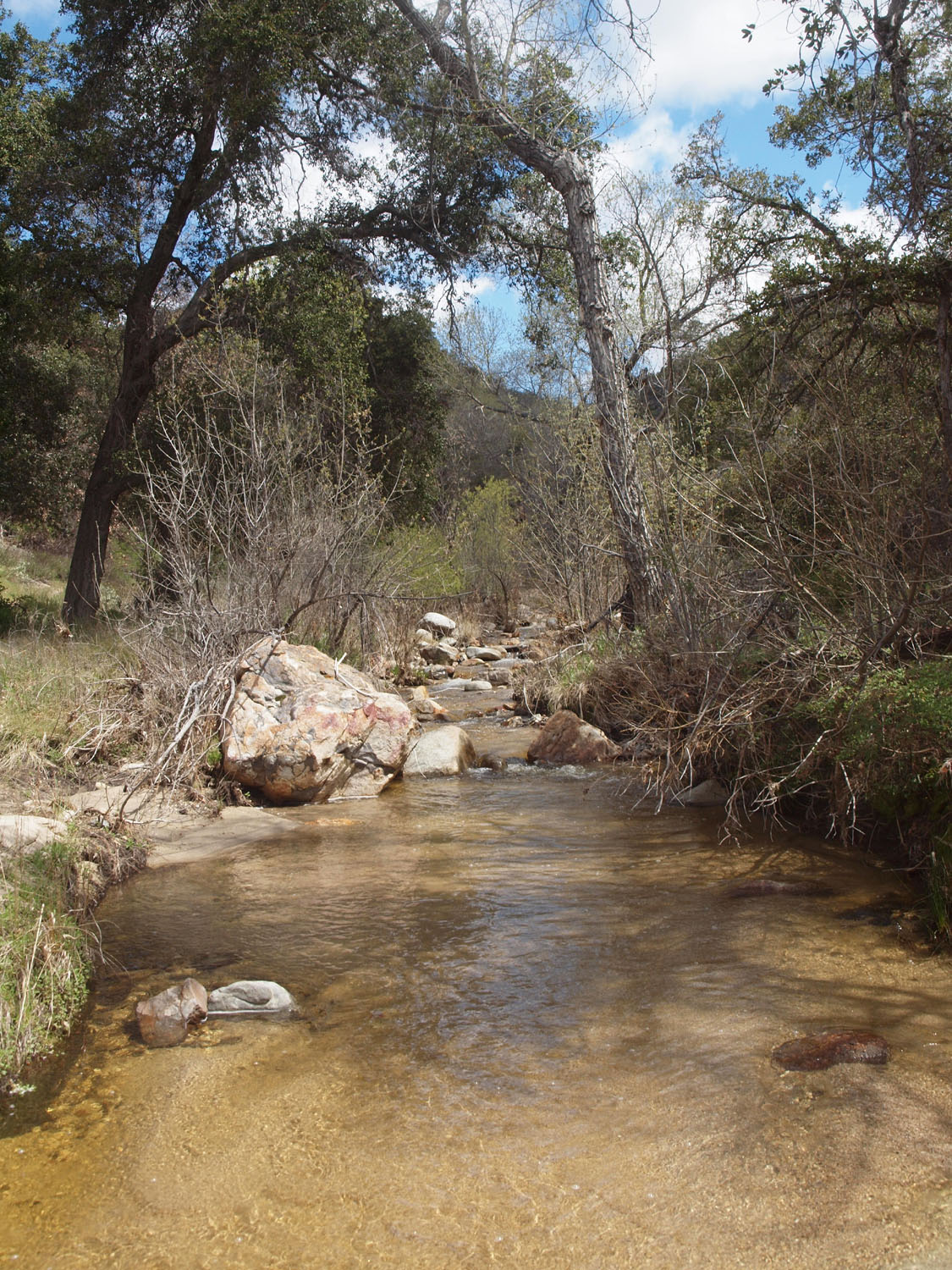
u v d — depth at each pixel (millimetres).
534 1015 3816
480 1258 2504
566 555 12867
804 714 6148
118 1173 2934
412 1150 2975
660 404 9148
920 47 9000
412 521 17609
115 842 5848
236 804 7234
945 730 5059
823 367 8648
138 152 15164
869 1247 2457
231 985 4027
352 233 16281
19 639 10883
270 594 9359
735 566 7383
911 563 5805
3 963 3752
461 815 6891
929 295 9359
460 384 25078
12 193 14945
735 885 5152
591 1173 2820
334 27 14656
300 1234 2633
